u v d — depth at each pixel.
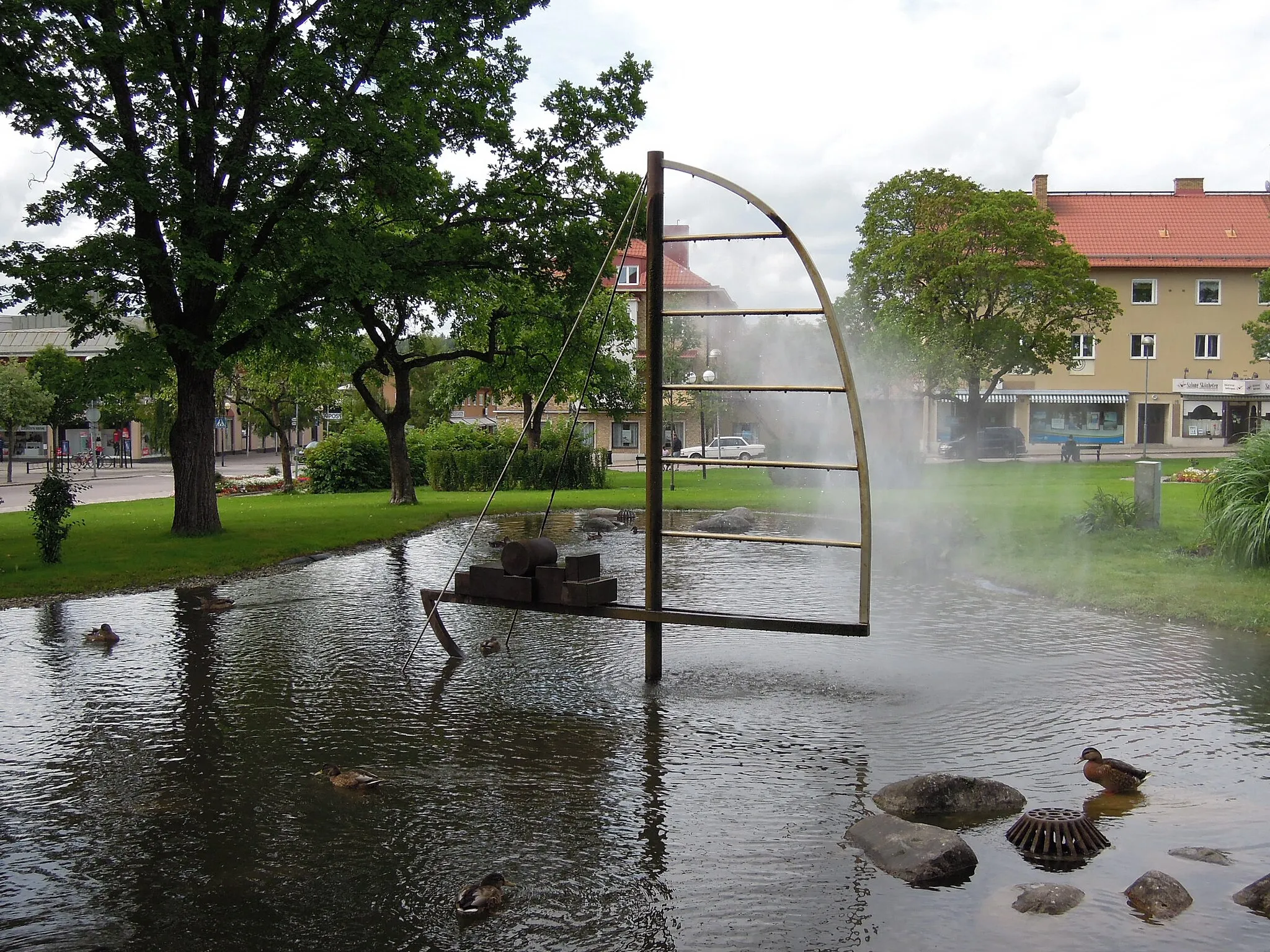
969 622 11.22
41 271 15.51
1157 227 54.22
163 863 5.31
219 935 4.56
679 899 4.85
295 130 16.88
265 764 6.81
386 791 6.31
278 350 18.91
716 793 6.21
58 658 9.78
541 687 8.70
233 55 17.72
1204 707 7.82
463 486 34.44
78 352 74.06
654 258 8.33
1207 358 53.28
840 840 5.51
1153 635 10.36
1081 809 5.85
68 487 15.06
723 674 9.06
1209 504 13.98
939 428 53.66
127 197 15.80
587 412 62.22
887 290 41.69
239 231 16.88
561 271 22.67
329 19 17.73
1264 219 54.50
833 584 13.88
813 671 9.12
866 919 4.63
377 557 17.17
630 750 7.04
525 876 5.12
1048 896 4.74
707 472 42.22
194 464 18.53
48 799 6.21
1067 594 12.42
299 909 4.80
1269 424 14.45
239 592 13.55
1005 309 40.81
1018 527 17.97
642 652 10.01
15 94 14.84
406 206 19.38
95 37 15.71
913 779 6.04
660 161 8.30
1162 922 4.55
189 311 17.86
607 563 16.17
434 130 19.61
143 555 15.81
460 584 9.14
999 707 7.91
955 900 4.81
